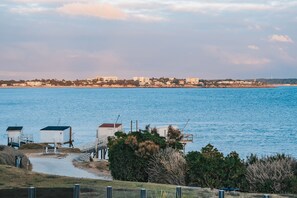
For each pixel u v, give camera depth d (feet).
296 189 97.66
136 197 64.08
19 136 305.12
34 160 201.77
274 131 457.27
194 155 114.32
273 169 101.71
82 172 166.50
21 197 76.23
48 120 603.26
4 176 98.22
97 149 256.32
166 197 66.28
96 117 634.02
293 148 338.95
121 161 135.74
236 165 108.06
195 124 530.68
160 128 240.32
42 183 93.20
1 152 161.17
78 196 64.23
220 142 373.81
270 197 70.95
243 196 75.56
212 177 108.27
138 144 135.33
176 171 114.83
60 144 282.56
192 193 68.74
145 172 132.87
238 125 520.01
